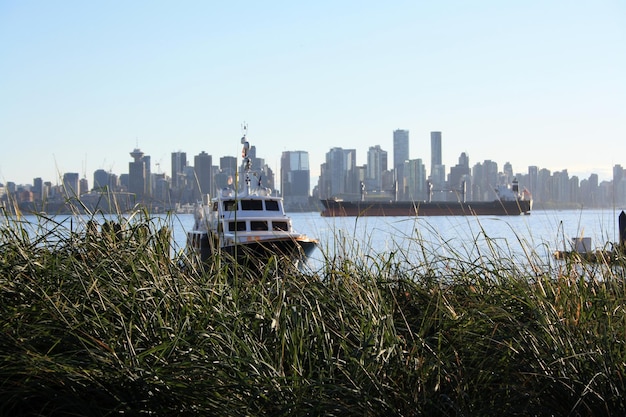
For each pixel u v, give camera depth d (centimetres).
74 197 678
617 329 526
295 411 432
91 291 527
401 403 459
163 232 668
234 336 485
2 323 500
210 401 439
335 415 447
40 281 541
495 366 507
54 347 488
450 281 674
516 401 476
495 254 672
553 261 671
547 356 498
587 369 480
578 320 539
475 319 561
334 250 676
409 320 611
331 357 479
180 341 475
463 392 463
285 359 508
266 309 539
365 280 628
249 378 448
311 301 593
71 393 446
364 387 462
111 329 496
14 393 452
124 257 590
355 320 561
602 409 463
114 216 682
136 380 439
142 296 524
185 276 599
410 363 496
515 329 526
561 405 479
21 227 648
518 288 585
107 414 433
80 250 616
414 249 724
